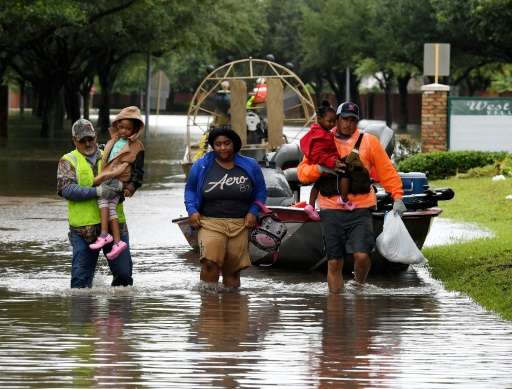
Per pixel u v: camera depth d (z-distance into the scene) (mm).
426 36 138875
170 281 28984
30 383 17969
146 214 45438
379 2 150500
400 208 28062
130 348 20625
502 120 67000
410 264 30547
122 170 27125
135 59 164750
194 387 17750
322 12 178875
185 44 132875
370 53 162625
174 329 22484
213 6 132000
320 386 17875
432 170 60062
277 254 29078
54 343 21047
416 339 21656
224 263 27828
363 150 27281
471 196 49344
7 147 99688
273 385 17922
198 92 51781
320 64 179250
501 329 22672
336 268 27438
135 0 105812
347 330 22531
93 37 122250
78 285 27609
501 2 105938
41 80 155625
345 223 27359
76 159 27250
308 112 52219
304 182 27641
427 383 18125
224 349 20594
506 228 38906
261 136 50062
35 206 48406
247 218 27531
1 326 22719
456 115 67375
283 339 21562
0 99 116312
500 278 27344
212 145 27359
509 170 57094
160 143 111500
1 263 32094
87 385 17844
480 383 18141
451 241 35875
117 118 27438
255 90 50531
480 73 173875
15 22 94562
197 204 27594
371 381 18234
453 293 27438
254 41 155250
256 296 26891
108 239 27141
